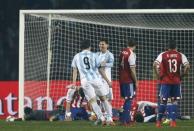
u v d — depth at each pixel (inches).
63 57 2283.5
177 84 1732.3
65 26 2292.1
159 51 2288.4
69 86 1987.0
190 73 2285.9
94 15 2215.8
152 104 2075.5
